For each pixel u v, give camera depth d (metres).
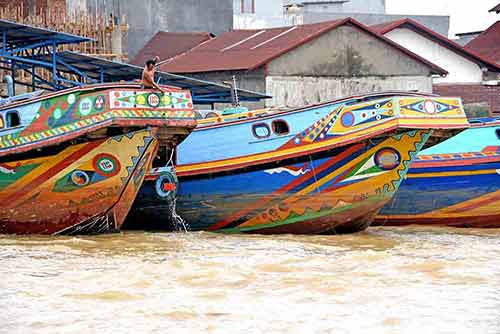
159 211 37.53
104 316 21.22
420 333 20.33
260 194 36.31
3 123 33.53
